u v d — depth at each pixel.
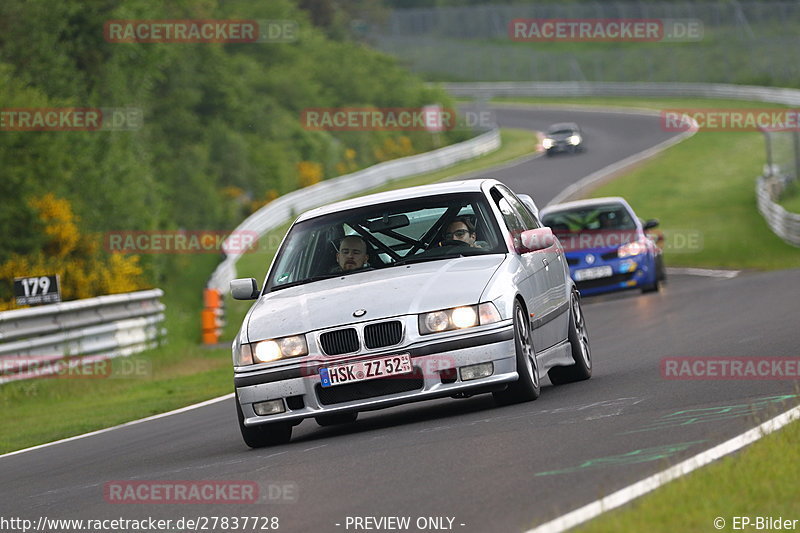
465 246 33.84
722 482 19.28
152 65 145.62
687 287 82.88
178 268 131.25
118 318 76.12
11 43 124.44
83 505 26.44
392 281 32.12
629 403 30.34
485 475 22.78
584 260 79.25
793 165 182.88
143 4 144.00
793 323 48.53
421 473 23.81
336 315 31.19
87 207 111.94
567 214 82.38
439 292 31.31
